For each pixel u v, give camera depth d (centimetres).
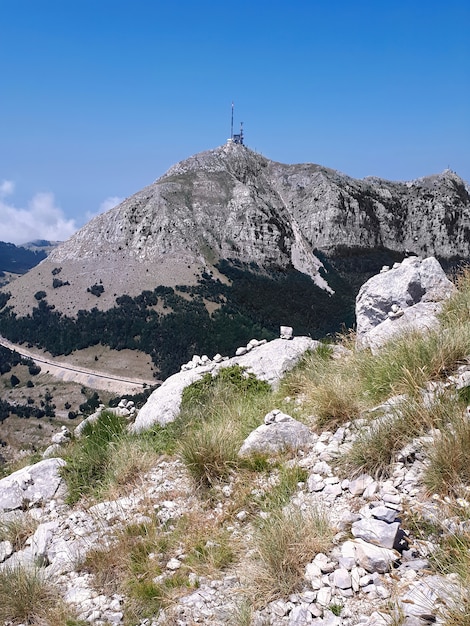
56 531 648
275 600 427
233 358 1124
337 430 680
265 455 680
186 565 505
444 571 382
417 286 1090
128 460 774
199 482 666
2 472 1124
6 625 479
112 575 521
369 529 444
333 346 1108
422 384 655
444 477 483
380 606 378
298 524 489
